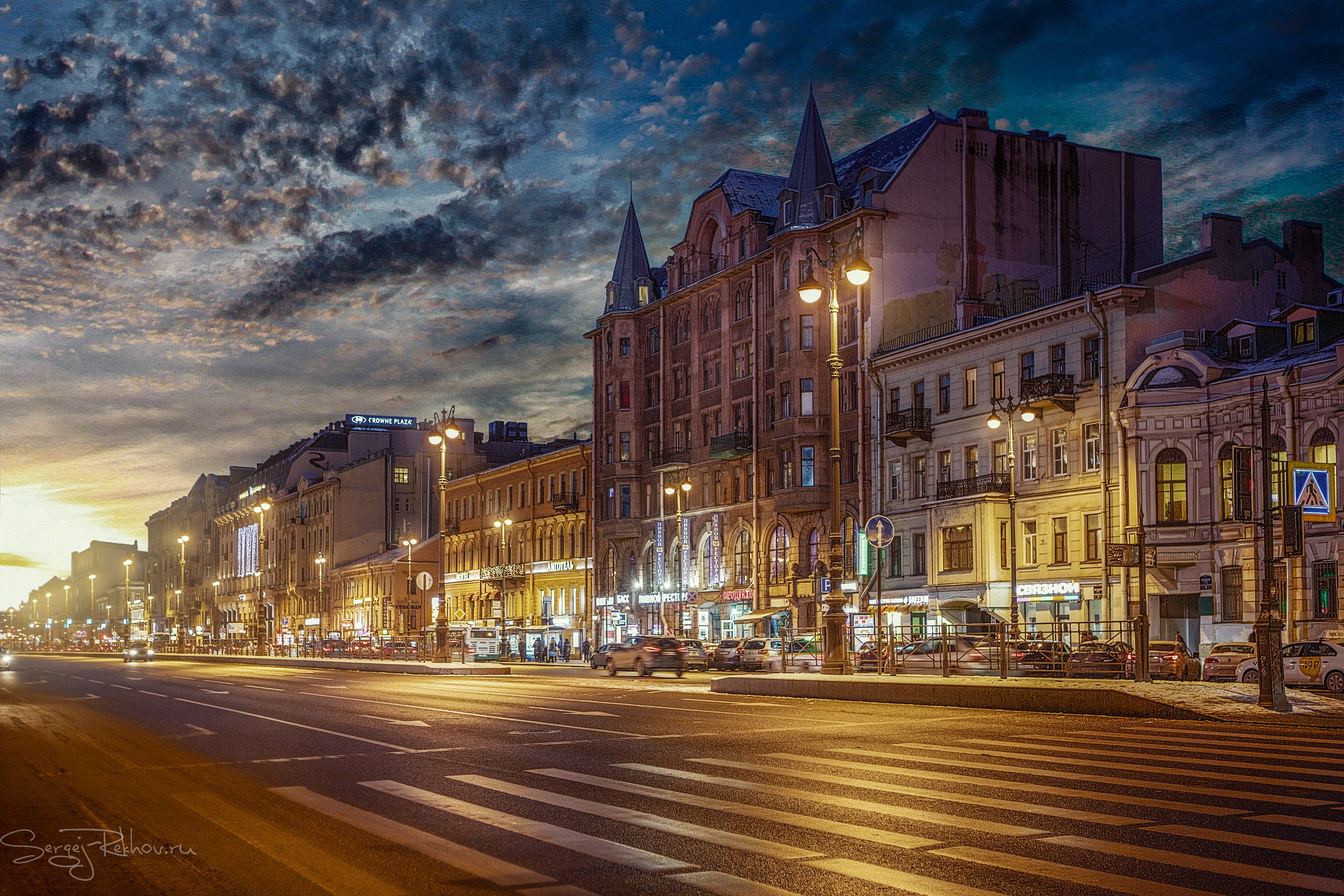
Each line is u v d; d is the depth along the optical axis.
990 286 59.69
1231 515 43.03
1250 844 9.38
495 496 94.25
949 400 54.50
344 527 115.00
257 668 68.19
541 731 20.34
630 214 79.44
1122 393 46.41
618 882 8.48
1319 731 18.88
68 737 21.83
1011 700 24.27
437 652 54.44
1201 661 42.88
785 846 9.59
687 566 70.56
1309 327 43.69
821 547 61.28
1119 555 40.72
